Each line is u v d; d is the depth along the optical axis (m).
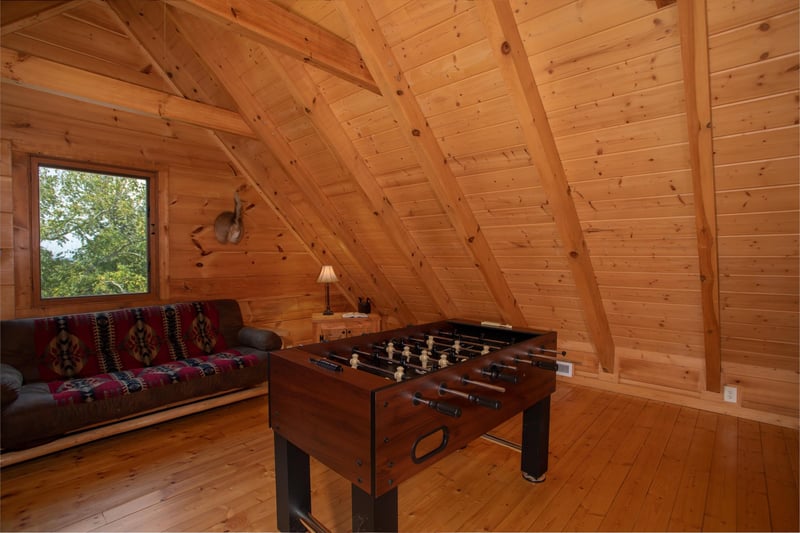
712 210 2.13
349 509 2.05
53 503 2.05
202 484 2.24
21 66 2.25
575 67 1.96
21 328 2.76
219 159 4.00
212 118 3.09
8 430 2.23
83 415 2.49
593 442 2.73
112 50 3.32
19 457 2.29
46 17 1.63
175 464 2.45
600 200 2.49
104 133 3.26
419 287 4.42
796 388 2.90
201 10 1.79
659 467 2.41
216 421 3.08
